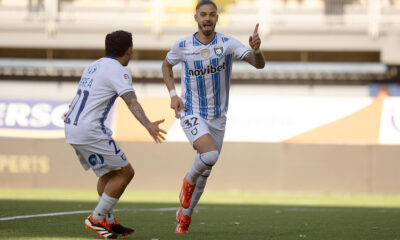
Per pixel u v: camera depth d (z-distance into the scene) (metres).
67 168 49.28
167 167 49.16
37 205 29.83
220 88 18.23
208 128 18.27
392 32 74.38
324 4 80.19
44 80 76.19
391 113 49.09
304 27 75.44
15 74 75.75
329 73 75.00
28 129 49.78
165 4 78.06
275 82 75.94
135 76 75.38
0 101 50.44
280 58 81.00
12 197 36.75
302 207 32.31
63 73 75.88
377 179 48.19
